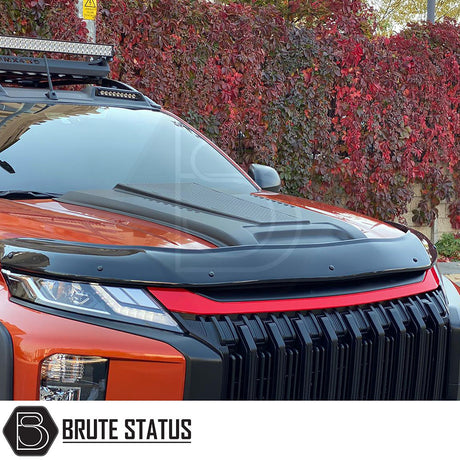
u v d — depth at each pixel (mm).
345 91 9734
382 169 10305
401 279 2996
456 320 3008
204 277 2559
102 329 2447
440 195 11070
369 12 10000
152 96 8016
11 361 2439
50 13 7285
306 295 2703
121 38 7848
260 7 8945
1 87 4238
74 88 6926
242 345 2518
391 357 2822
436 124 10867
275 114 9078
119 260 2555
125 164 3846
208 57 8430
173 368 2434
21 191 3467
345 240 2977
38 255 2557
